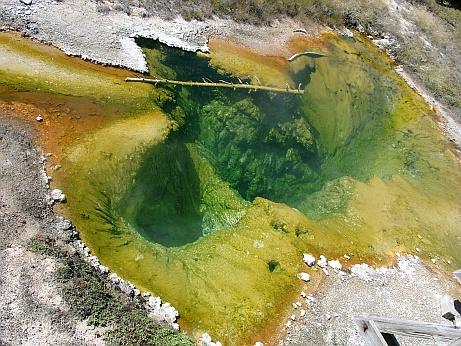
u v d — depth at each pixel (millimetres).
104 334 8430
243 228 12609
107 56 13438
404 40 21328
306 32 18594
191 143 13844
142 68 13594
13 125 10945
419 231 14398
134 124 12234
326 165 16250
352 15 20734
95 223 10328
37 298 8422
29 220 9531
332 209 14617
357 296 11820
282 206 13469
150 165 12000
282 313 10852
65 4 14328
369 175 16125
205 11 16672
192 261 11195
